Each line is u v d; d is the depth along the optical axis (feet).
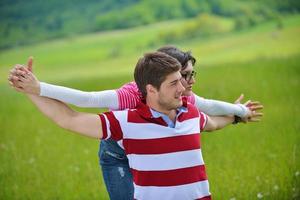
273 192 23.49
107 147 16.76
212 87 54.39
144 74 14.01
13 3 333.62
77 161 32.86
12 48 269.44
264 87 51.62
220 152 30.45
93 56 230.68
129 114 14.15
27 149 37.47
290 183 24.03
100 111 50.39
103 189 26.94
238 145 31.65
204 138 32.99
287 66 65.36
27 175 30.48
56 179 29.27
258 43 162.71
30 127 46.75
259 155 29.25
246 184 24.81
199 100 16.05
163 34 252.01
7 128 47.03
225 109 16.37
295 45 134.82
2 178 29.91
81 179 28.73
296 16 209.97
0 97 75.10
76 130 14.05
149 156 13.94
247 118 16.98
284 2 226.99
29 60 14.11
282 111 40.16
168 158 13.91
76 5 331.57
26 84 13.88
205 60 141.69
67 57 234.79
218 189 24.21
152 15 298.15
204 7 280.72
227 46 176.14
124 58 215.51
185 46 210.38
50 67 214.48
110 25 296.92
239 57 134.00
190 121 14.40
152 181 13.93
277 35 169.07
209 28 235.20
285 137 31.99
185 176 13.94
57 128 43.88
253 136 33.45
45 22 311.47
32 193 27.40
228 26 233.55
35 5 327.26
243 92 49.65
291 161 26.48
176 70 13.91
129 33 274.16
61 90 14.26
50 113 14.08
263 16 222.89
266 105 43.62
